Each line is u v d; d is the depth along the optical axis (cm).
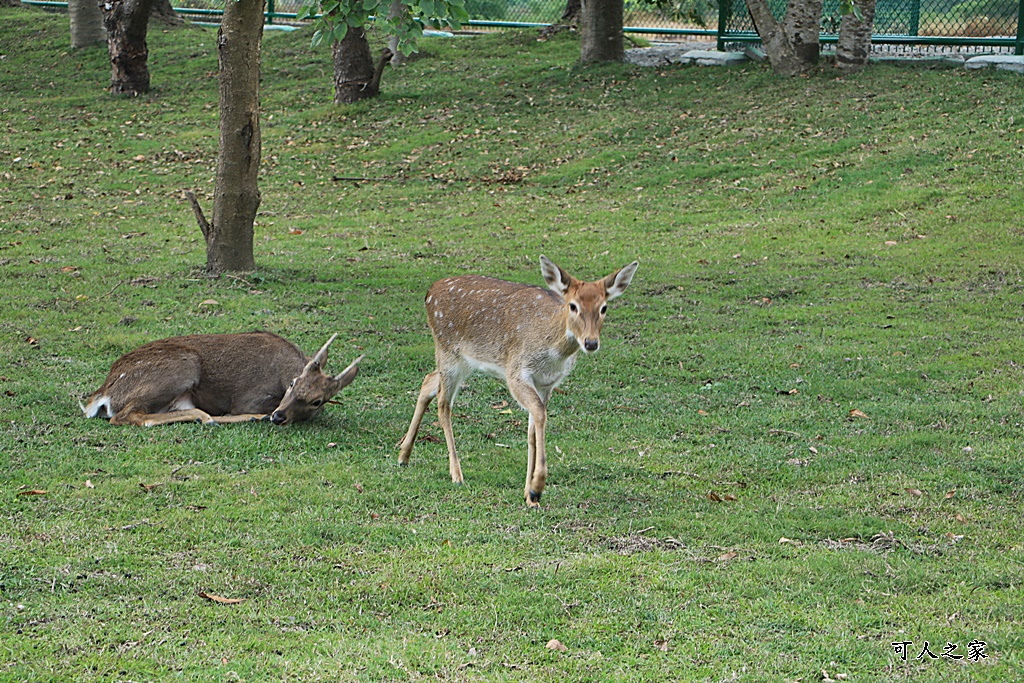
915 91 2231
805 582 626
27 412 902
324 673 514
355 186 2052
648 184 1966
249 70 1391
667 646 550
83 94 2750
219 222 1423
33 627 550
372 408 968
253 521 699
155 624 557
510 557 655
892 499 766
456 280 844
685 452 864
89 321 1201
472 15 3400
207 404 927
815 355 1120
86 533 668
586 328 729
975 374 1055
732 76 2492
